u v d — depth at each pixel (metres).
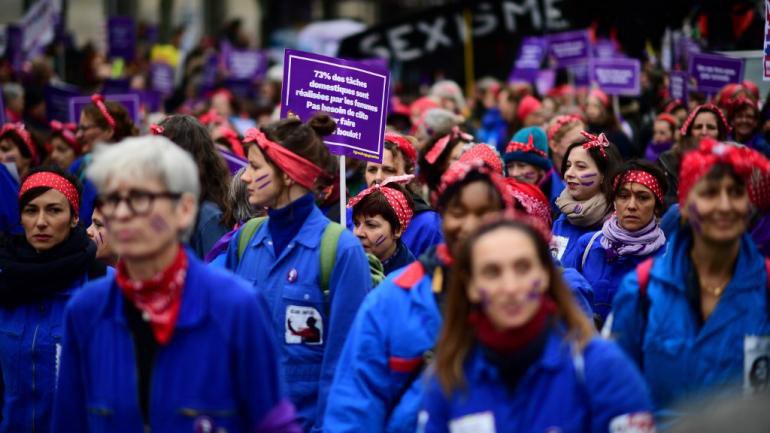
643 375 6.43
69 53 34.16
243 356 5.60
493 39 27.17
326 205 10.81
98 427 5.72
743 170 6.09
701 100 16.94
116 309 5.68
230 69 33.25
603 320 9.66
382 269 9.02
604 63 19.41
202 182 9.58
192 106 28.34
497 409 5.43
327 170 7.98
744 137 13.97
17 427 8.38
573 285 8.32
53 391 8.36
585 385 5.36
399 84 28.98
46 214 8.33
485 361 5.45
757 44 18.02
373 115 9.76
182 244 5.78
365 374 6.73
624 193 9.54
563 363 5.39
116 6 56.91
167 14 49.19
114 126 13.73
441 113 14.34
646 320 6.45
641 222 9.52
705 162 6.14
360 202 9.65
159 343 5.59
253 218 8.91
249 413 5.69
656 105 20.17
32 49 29.38
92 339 5.73
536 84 24.80
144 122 18.86
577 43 20.05
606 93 19.38
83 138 13.81
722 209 6.07
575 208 10.58
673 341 6.29
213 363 5.57
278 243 7.93
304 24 56.22
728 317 6.22
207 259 8.90
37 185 8.36
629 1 19.45
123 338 5.66
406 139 12.07
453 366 5.51
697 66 15.61
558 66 20.31
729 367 6.22
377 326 6.77
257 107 26.58
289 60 9.45
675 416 6.27
